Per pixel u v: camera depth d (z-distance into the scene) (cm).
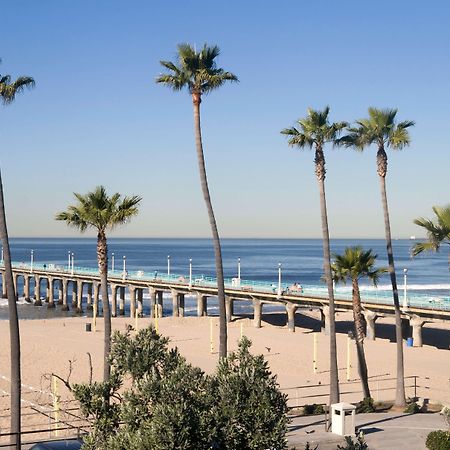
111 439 1252
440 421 2858
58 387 3938
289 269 19838
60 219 2728
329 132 3008
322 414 3009
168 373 1404
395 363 4959
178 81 2756
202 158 2767
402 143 3161
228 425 1271
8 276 2155
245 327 7131
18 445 1956
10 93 2373
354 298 3378
